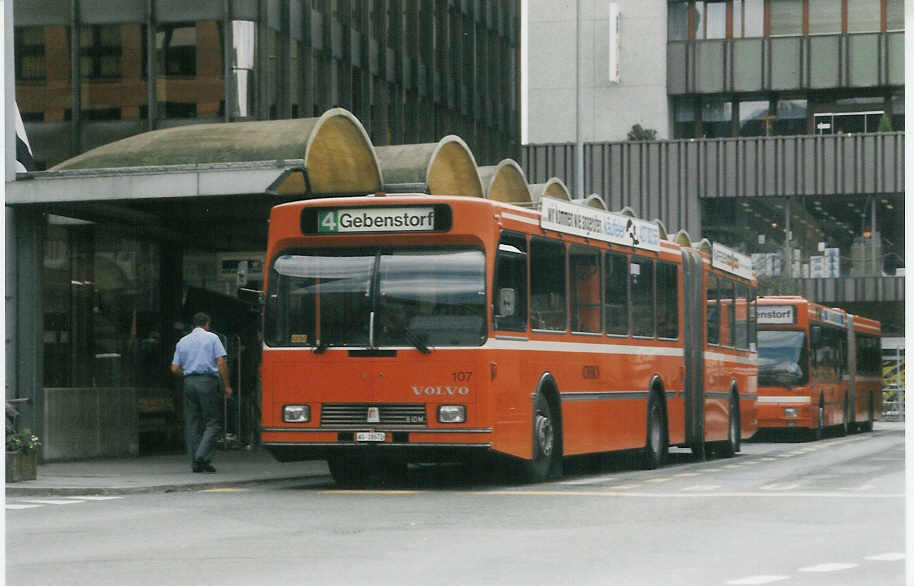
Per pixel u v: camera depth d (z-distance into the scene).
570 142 77.00
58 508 17.48
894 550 12.40
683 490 19.45
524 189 33.03
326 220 20.09
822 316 45.88
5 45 24.33
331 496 18.78
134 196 23.98
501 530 14.11
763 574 10.88
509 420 19.98
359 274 20.03
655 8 76.88
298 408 20.03
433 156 26.45
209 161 24.42
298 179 25.38
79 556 12.40
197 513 16.41
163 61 36.97
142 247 29.09
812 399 43.53
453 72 57.25
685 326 27.94
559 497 18.19
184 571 11.28
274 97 39.03
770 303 43.69
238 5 37.22
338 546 12.85
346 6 44.50
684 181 75.25
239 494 19.45
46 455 25.58
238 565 11.60
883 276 73.62
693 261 28.69
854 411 51.03
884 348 74.06
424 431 19.56
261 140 24.48
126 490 19.80
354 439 19.78
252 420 31.06
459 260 19.75
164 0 37.00
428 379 19.59
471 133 59.38
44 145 36.75
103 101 36.84
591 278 23.14
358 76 46.03
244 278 30.47
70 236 27.28
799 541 13.07
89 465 25.09
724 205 75.75
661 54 76.81
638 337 25.19
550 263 21.58
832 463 27.45
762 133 76.62
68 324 27.08
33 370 24.58
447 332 19.61
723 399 30.75
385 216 19.94
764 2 75.88
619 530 14.05
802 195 74.25
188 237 28.83
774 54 75.44
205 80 37.03
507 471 22.06
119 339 28.45
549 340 21.38
